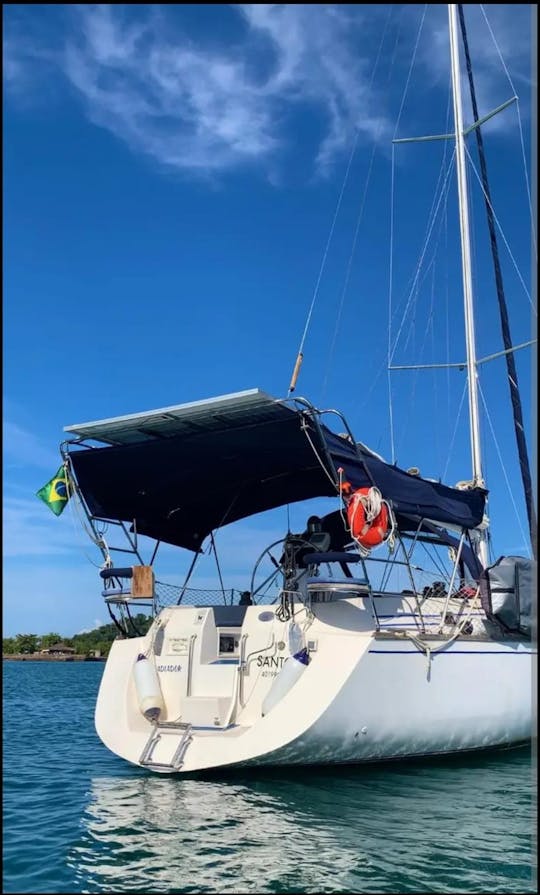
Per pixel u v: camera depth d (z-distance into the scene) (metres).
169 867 4.37
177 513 9.02
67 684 25.50
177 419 6.86
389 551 6.86
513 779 6.64
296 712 6.21
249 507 9.45
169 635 7.37
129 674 7.33
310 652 6.62
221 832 5.02
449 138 12.65
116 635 7.95
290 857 4.56
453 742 7.16
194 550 9.57
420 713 6.79
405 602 7.45
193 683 7.10
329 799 5.86
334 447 6.65
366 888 4.09
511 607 7.61
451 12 12.75
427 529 8.87
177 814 5.45
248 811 5.51
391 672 6.59
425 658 6.91
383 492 7.01
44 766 7.63
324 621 6.82
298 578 7.17
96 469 7.83
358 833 5.02
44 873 4.26
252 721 6.76
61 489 7.65
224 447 7.48
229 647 7.62
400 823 5.26
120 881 4.15
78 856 4.55
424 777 6.64
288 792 6.04
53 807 5.69
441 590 8.13
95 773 7.16
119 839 4.87
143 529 8.69
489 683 7.47
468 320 11.95
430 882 4.19
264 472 8.44
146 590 7.57
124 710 7.13
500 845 4.80
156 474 8.13
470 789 6.23
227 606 8.34
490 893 4.04
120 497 8.26
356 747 6.45
